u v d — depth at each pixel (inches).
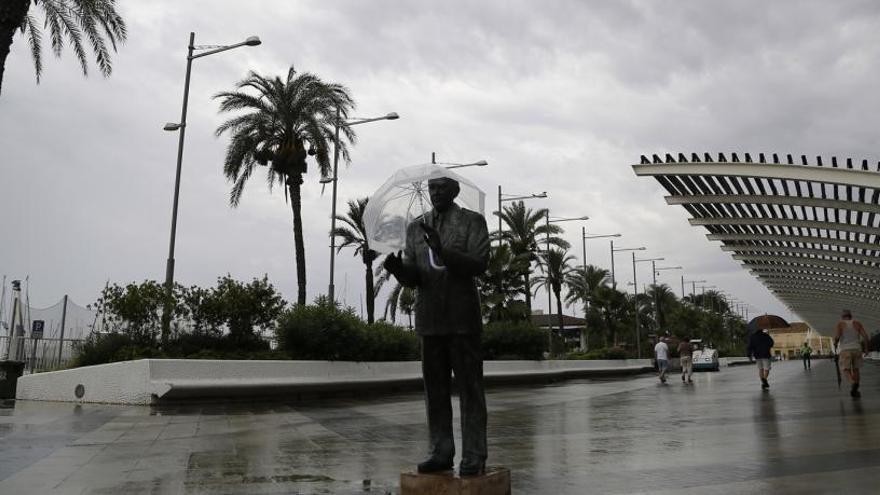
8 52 531.2
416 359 1034.7
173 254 789.9
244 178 1211.2
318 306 837.8
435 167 205.0
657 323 3046.3
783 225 1026.1
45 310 1097.4
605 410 549.6
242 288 775.7
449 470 197.2
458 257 190.1
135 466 266.5
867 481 213.0
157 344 729.0
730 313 5004.9
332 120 1197.1
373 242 203.5
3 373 699.4
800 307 2689.5
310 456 295.0
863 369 1518.2
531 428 412.2
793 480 217.3
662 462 267.1
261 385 664.4
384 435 378.6
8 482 231.5
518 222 1920.5
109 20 739.4
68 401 644.1
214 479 237.1
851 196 816.3
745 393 733.3
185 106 836.6
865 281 1697.8
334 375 787.4
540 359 1424.7
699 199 909.8
